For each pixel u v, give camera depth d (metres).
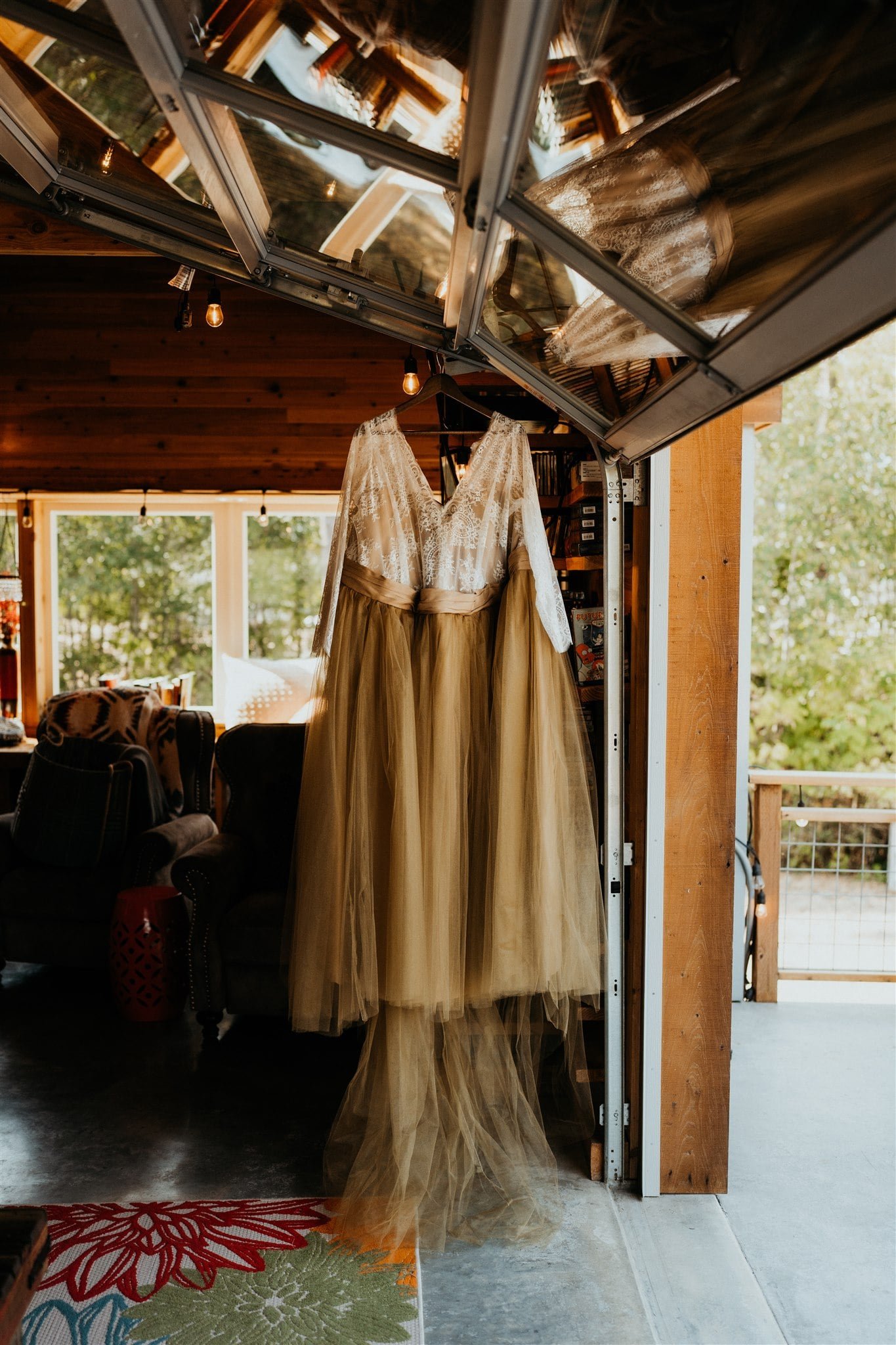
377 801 2.63
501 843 2.59
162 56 1.36
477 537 2.66
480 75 1.12
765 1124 3.14
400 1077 2.54
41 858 4.10
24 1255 1.03
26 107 1.80
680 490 2.61
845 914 6.11
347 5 1.21
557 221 1.55
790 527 9.40
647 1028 2.66
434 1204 2.57
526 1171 2.65
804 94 1.05
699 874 2.65
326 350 5.67
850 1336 2.14
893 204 0.98
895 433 9.27
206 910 3.57
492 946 2.59
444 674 2.61
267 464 5.71
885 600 9.34
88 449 5.73
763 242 1.31
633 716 2.67
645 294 1.63
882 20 0.88
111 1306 2.20
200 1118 3.10
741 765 4.22
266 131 1.66
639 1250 2.45
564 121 1.27
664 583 2.61
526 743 2.63
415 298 2.36
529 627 2.66
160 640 6.22
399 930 2.51
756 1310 2.22
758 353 1.48
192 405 5.70
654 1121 2.69
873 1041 3.83
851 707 9.40
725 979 2.67
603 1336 2.13
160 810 4.46
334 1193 2.66
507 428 2.68
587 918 2.69
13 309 5.71
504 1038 2.75
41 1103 3.19
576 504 3.10
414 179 1.72
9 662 6.00
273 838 4.04
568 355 2.25
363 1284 2.28
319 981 2.61
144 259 5.67
